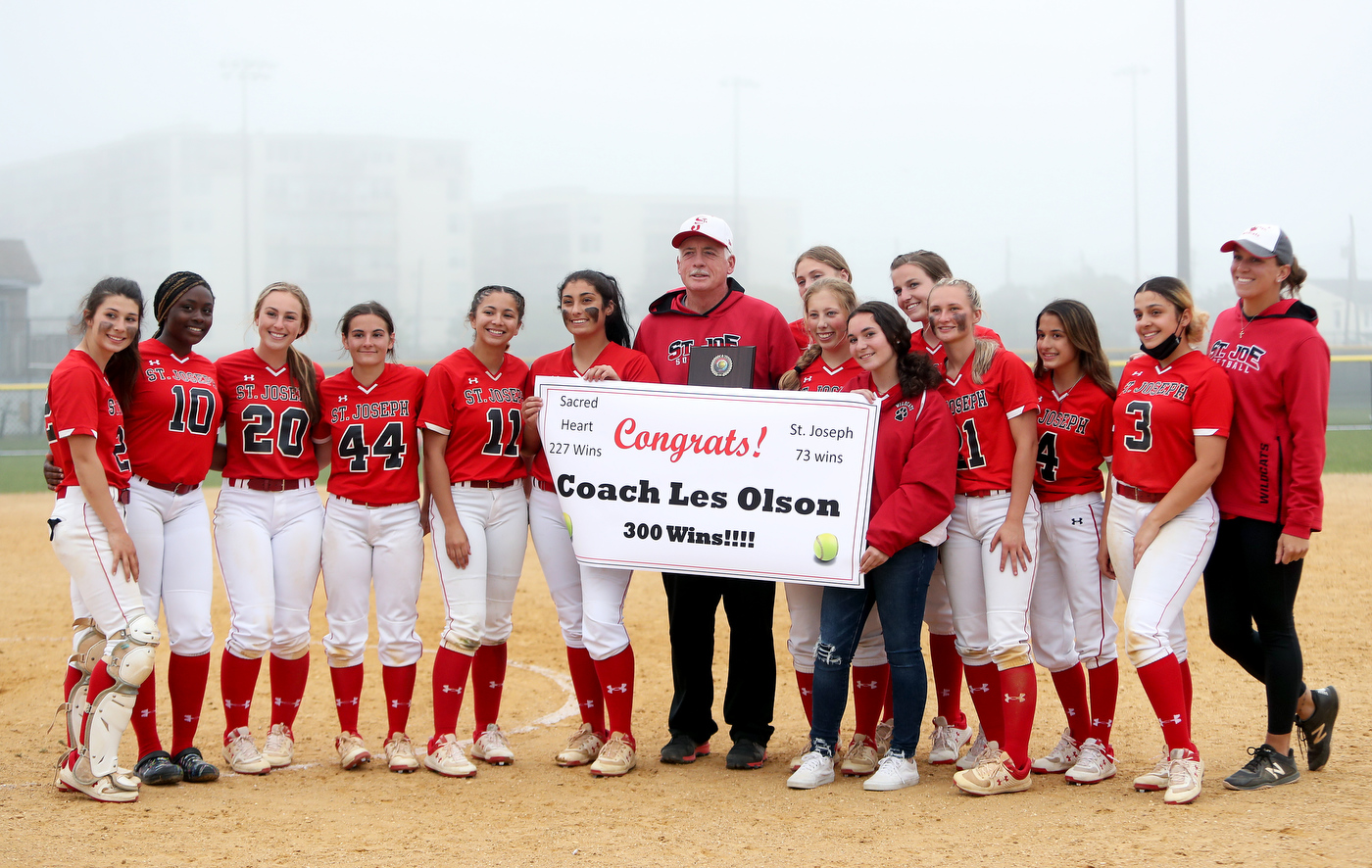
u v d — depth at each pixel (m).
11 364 35.22
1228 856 3.59
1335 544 10.70
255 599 5.01
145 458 4.80
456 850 3.94
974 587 4.80
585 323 5.23
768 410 4.93
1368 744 5.14
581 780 5.00
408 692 5.23
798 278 5.98
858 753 5.04
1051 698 6.40
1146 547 4.50
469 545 5.09
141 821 4.28
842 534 4.78
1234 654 4.81
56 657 7.80
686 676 5.41
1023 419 4.62
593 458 5.11
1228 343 4.70
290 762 5.30
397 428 5.13
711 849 3.92
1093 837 3.88
